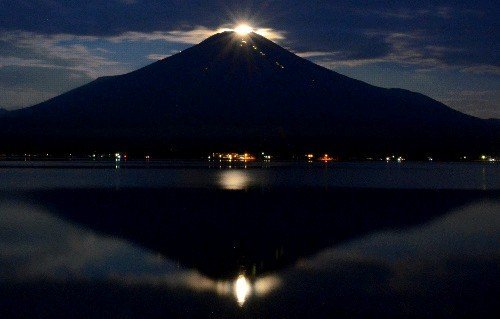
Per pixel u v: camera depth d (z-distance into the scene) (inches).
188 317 630.5
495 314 643.5
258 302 681.6
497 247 1034.1
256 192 2193.7
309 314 640.4
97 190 2250.2
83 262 896.9
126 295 709.3
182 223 1328.7
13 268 854.5
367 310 654.5
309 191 2266.2
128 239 1110.4
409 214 1529.3
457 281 780.6
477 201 1899.6
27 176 3260.3
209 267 863.7
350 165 6407.5
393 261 909.2
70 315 636.1
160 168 4643.2
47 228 1250.6
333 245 1052.5
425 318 631.2
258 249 1007.6
